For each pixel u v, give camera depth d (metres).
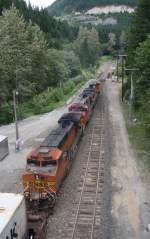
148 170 35.91
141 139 47.31
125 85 80.44
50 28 155.12
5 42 73.25
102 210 27.30
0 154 39.62
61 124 38.25
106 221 25.66
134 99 63.53
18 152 42.84
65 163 31.89
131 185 32.16
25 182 27.83
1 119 60.28
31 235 22.33
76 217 26.08
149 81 52.84
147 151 42.16
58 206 28.00
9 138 49.62
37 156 28.23
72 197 29.53
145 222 25.64
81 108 52.28
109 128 53.94
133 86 64.81
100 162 38.09
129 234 24.06
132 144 45.06
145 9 70.00
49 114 66.50
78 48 163.88
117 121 58.81
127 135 49.53
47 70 92.00
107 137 48.59
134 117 60.31
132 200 29.14
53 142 30.75
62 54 122.50
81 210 27.22
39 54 84.06
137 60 55.09
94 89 73.38
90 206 27.86
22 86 72.25
